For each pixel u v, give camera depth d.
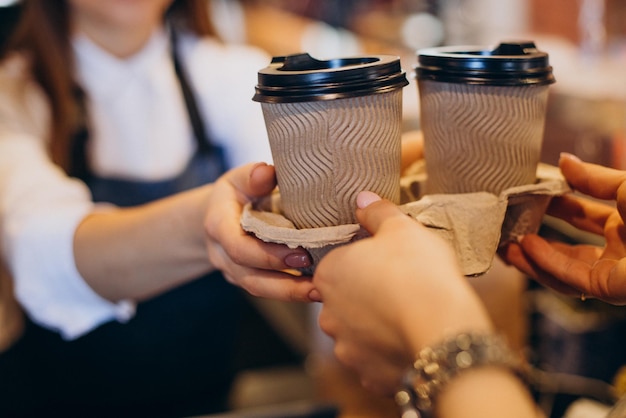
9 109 1.22
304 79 0.55
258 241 0.64
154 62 1.42
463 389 0.42
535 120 0.64
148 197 1.40
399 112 0.60
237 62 1.54
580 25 1.80
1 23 1.33
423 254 0.50
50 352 1.34
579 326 1.00
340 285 0.53
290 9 3.50
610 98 1.23
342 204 0.60
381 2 2.67
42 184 1.05
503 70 0.61
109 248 0.93
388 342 0.49
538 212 0.69
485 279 1.26
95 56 1.36
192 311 1.40
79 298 1.00
